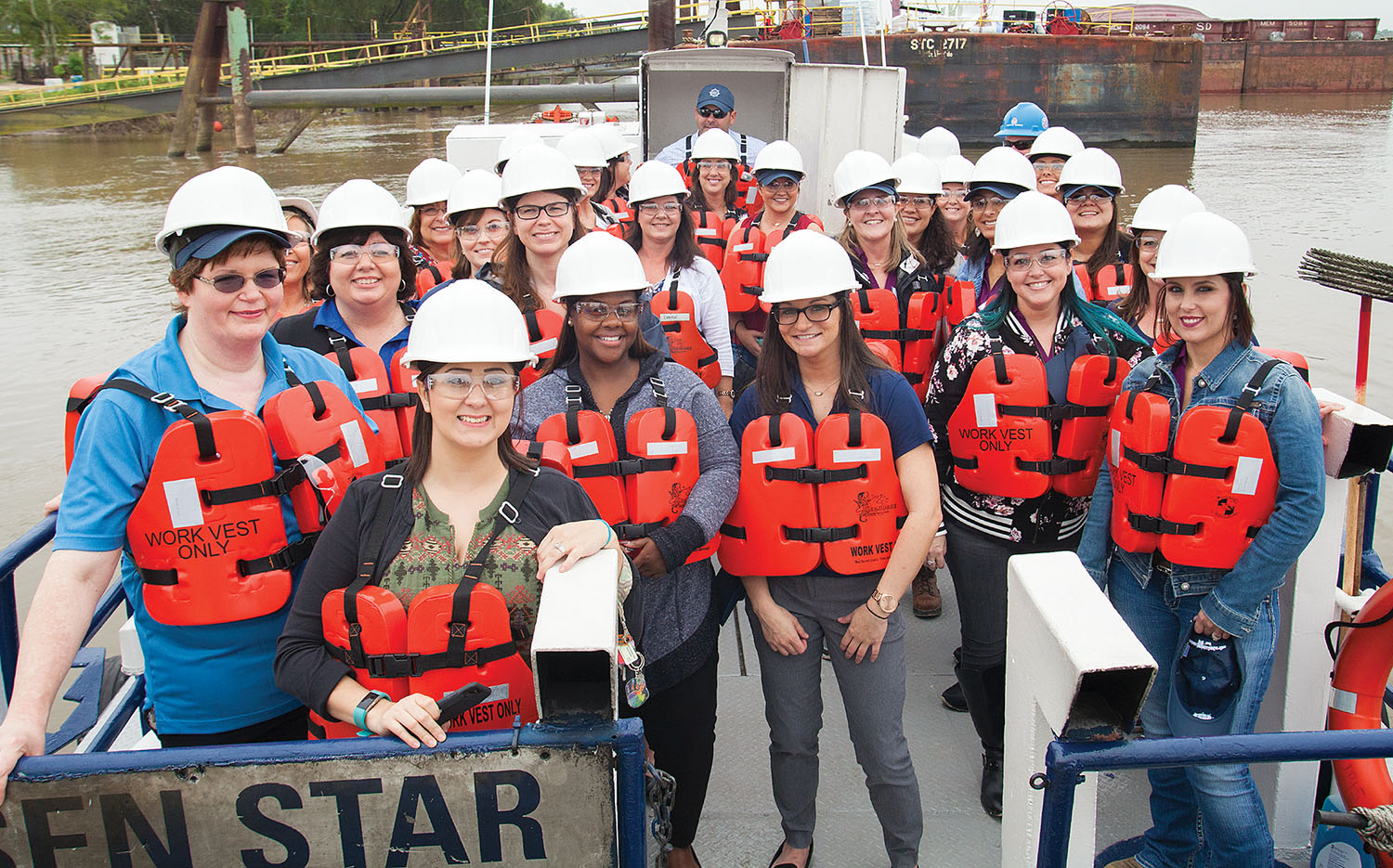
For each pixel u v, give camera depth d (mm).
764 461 2771
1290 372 2568
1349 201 19078
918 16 28969
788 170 5531
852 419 2730
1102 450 3207
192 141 41688
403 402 3094
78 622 2045
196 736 2326
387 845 1842
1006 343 3287
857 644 2771
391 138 41781
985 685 3266
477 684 1857
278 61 49281
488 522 2057
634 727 1781
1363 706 2854
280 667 2035
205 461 2182
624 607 2102
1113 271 4527
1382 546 6758
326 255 3375
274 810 1821
